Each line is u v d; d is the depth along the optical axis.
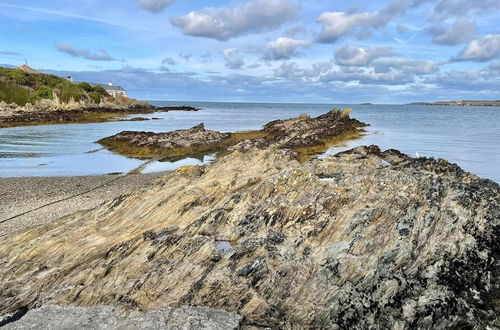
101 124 83.50
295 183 18.22
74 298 13.43
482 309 11.88
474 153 44.44
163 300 13.16
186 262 14.41
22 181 31.17
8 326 12.16
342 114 79.25
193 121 101.06
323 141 51.41
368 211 15.45
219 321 12.27
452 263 13.04
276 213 16.42
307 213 16.25
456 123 95.88
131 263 14.66
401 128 78.25
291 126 62.00
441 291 12.30
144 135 51.34
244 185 20.41
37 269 15.25
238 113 160.50
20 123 74.94
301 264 14.02
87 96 119.62
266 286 13.38
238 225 16.31
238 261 14.12
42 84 113.19
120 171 36.31
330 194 16.97
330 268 13.71
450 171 22.61
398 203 15.74
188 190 19.27
